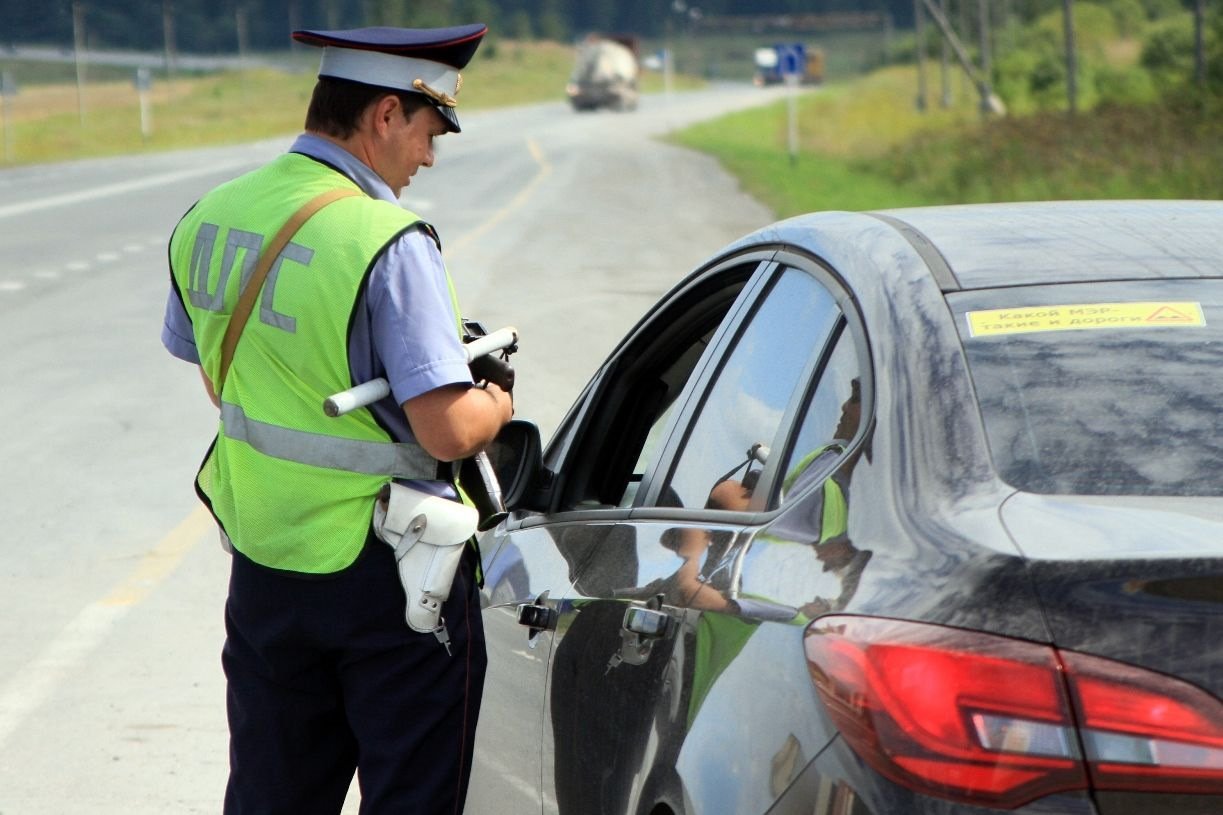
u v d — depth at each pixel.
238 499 9.49
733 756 6.74
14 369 38.47
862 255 8.15
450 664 9.60
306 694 9.86
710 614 7.38
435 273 9.27
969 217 8.77
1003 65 193.62
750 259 9.58
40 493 26.06
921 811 5.80
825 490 7.15
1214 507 6.33
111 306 49.91
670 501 9.04
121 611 19.69
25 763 14.91
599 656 8.67
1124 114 104.12
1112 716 5.66
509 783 10.36
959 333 7.28
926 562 6.20
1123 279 7.74
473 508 9.52
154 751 15.20
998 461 6.62
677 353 11.09
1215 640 5.71
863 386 7.35
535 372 35.44
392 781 9.59
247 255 9.43
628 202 92.12
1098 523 6.13
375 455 9.34
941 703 5.81
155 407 33.44
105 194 103.25
